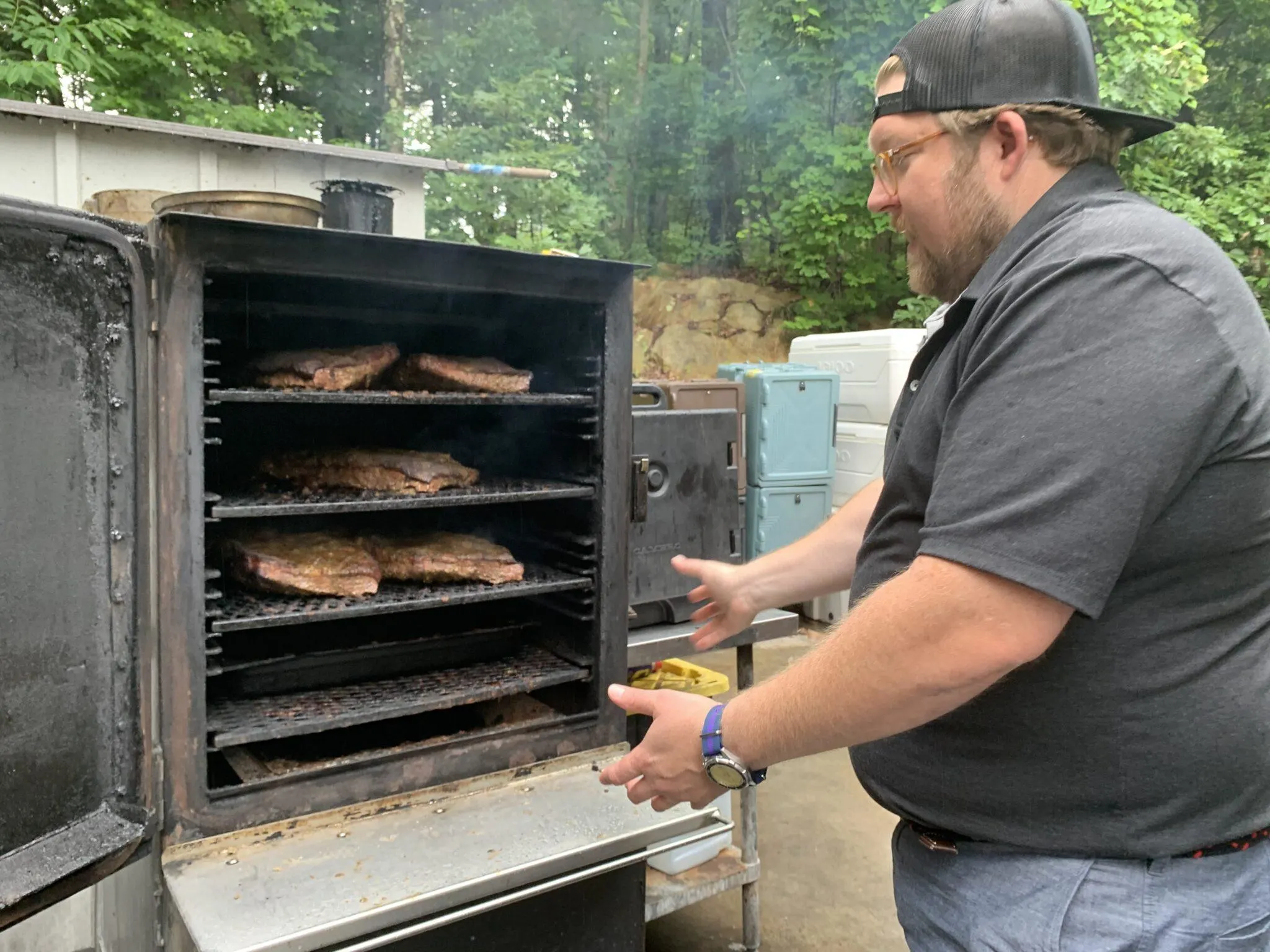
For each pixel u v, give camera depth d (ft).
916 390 4.09
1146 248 3.07
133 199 6.45
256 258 4.44
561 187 22.99
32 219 3.56
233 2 22.49
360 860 4.49
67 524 3.85
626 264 5.64
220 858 4.48
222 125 20.33
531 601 6.82
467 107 25.84
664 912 7.34
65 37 17.15
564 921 5.28
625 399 5.89
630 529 6.81
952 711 3.71
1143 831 3.40
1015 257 3.46
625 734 6.03
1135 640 3.27
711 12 31.91
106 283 3.95
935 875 3.95
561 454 6.40
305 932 3.86
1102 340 2.96
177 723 4.43
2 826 3.64
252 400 4.57
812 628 18.11
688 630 7.36
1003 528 2.95
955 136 3.69
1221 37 29.86
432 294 6.23
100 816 4.08
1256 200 24.61
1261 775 3.39
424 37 26.35
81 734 3.97
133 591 4.15
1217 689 3.29
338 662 5.81
